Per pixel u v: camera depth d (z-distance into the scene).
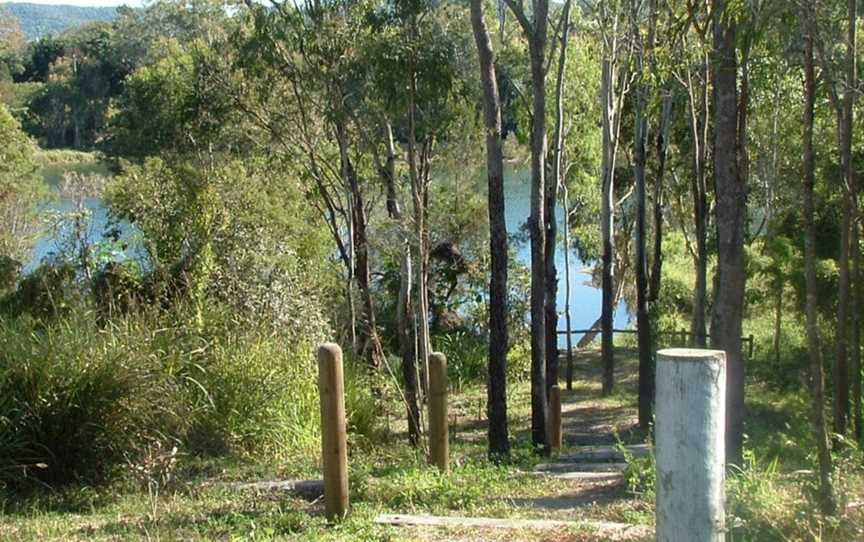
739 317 10.16
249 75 18.33
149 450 9.16
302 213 21.34
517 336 24.44
